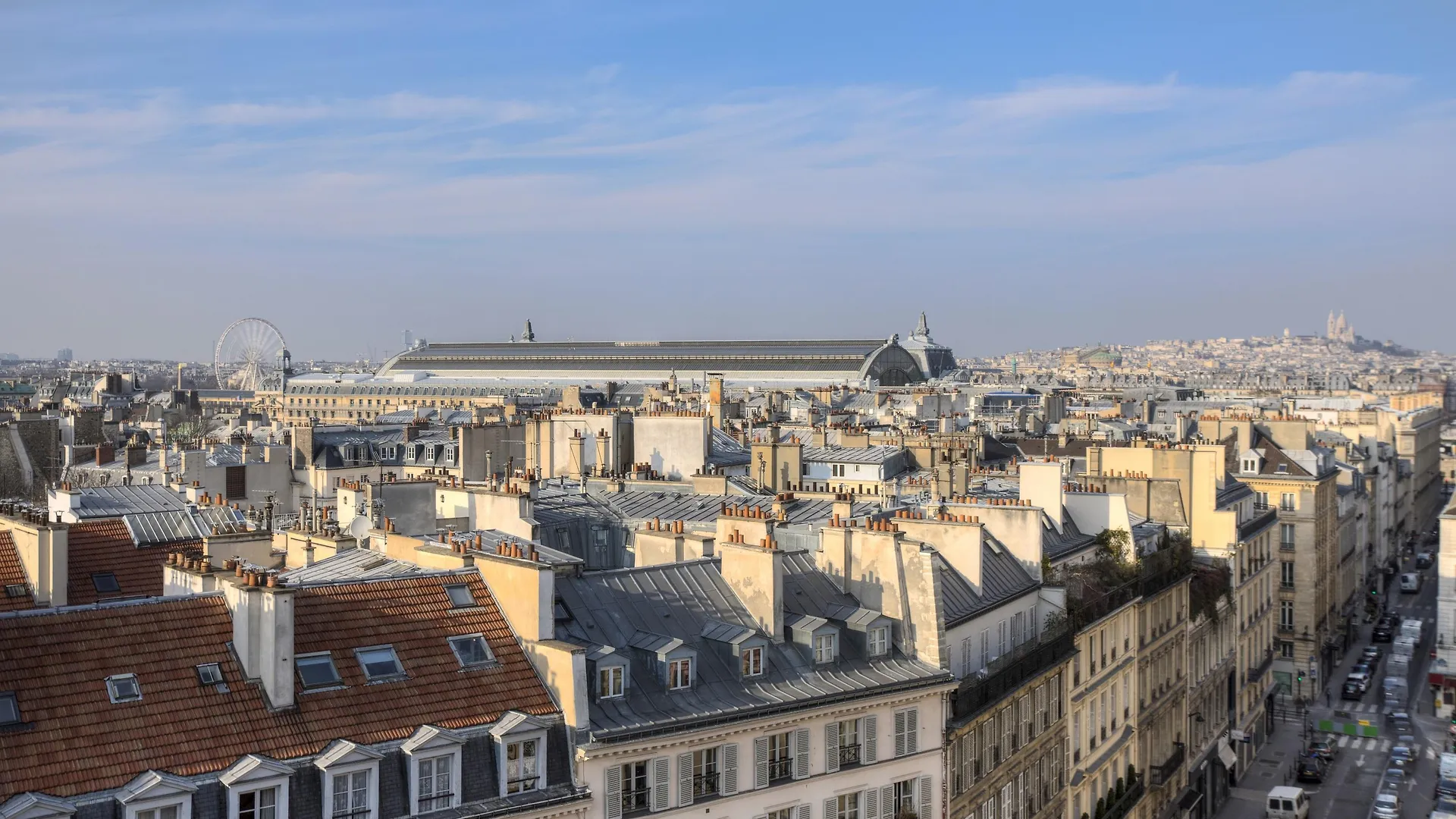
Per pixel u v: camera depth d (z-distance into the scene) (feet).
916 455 633.61
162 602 212.02
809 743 258.57
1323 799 571.28
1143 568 442.50
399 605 232.32
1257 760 636.48
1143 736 444.96
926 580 287.89
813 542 332.80
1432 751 652.89
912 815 277.03
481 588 244.63
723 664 261.44
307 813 199.72
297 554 331.16
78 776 185.37
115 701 196.13
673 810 236.02
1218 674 558.15
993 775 314.76
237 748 198.39
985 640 328.29
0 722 186.39
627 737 229.04
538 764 221.46
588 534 379.96
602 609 263.90
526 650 235.40
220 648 210.38
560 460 532.73
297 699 208.95
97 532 330.34
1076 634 376.27
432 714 217.15
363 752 204.33
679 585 278.67
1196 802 497.87
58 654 197.67
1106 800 404.57
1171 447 590.55
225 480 582.35
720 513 344.08
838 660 277.85
